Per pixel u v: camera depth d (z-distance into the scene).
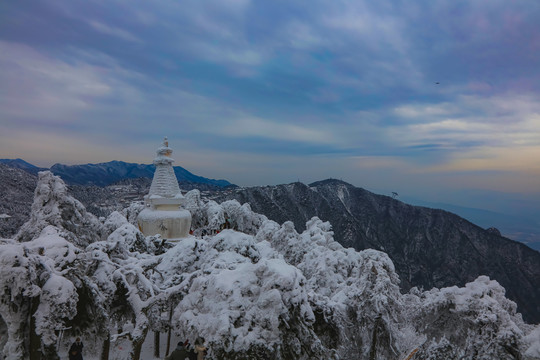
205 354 14.09
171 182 34.97
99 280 15.99
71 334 15.18
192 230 49.25
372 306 21.75
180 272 20.92
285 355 14.16
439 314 23.17
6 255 12.28
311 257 30.12
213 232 45.44
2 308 12.24
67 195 27.59
